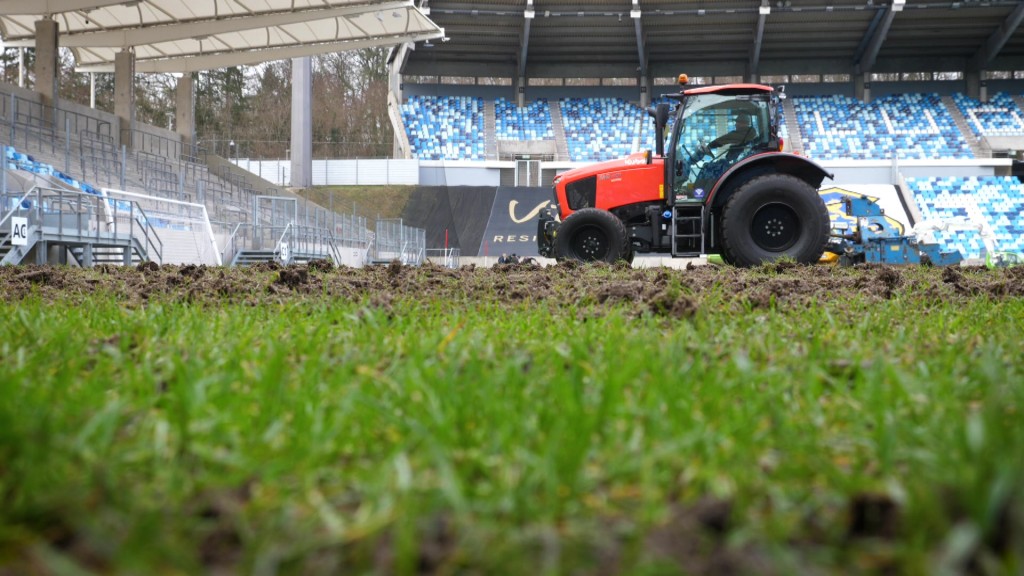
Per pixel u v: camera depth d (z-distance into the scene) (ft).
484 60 134.10
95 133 77.00
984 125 124.67
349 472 4.56
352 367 7.34
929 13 116.37
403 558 3.26
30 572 3.31
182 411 5.38
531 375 6.93
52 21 71.36
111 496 3.96
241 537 3.65
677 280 17.95
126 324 10.39
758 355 8.43
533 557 3.44
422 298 15.30
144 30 81.97
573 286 17.99
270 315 12.32
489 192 119.44
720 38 125.29
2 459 4.38
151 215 53.93
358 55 166.81
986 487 3.39
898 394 6.14
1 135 61.67
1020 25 120.78
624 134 130.41
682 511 3.84
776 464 4.67
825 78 132.98
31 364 7.43
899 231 48.39
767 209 30.71
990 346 8.38
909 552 3.21
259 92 163.43
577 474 4.27
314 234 72.18
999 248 104.88
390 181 122.42
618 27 122.01
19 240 38.68
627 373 6.37
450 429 5.04
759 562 3.34
